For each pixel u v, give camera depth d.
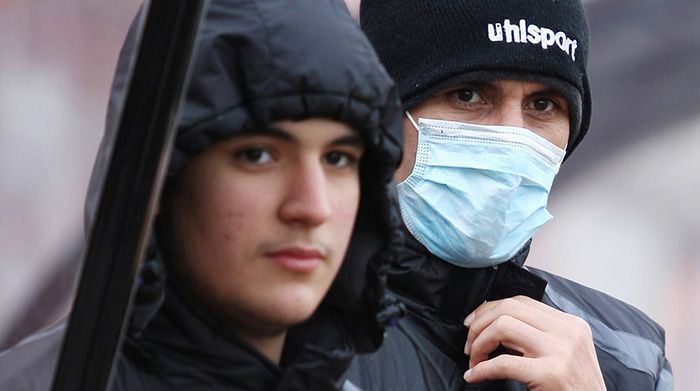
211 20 4.07
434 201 6.31
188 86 3.99
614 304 7.09
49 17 8.95
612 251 12.43
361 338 4.61
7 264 8.06
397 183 6.40
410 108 6.40
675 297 12.47
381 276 4.51
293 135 4.03
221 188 4.03
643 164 12.57
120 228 3.70
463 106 6.36
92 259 3.70
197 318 4.12
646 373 6.81
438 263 6.30
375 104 4.14
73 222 8.45
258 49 4.02
